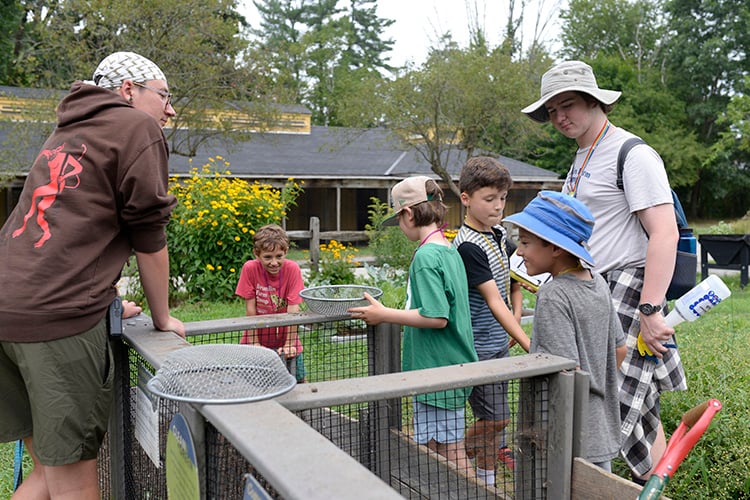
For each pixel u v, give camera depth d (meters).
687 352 4.42
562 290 2.11
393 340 2.76
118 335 2.00
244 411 1.28
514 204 25.94
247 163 22.27
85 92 1.96
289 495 0.95
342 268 9.73
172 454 1.59
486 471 2.23
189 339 2.97
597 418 2.13
